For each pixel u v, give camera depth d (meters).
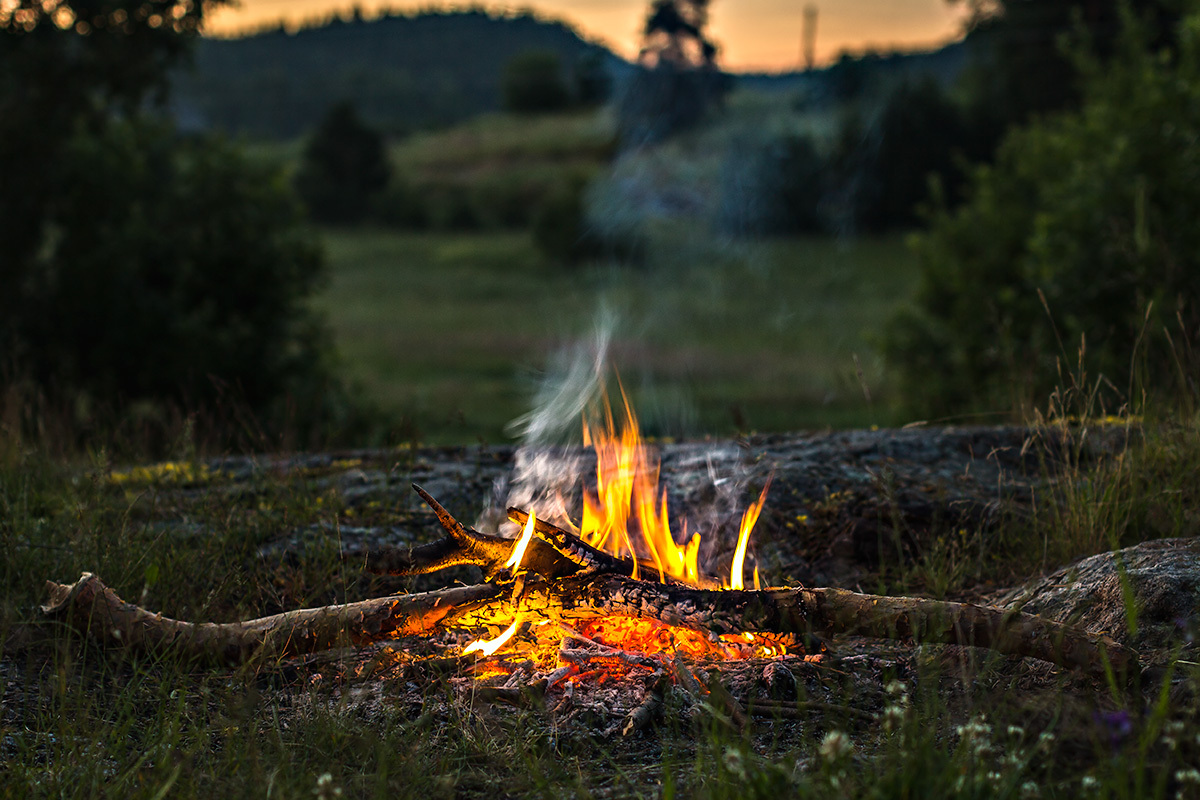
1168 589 2.91
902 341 13.85
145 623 3.13
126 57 12.93
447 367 25.73
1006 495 4.25
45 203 13.06
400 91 195.25
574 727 2.67
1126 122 10.65
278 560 3.79
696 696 2.75
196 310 13.43
